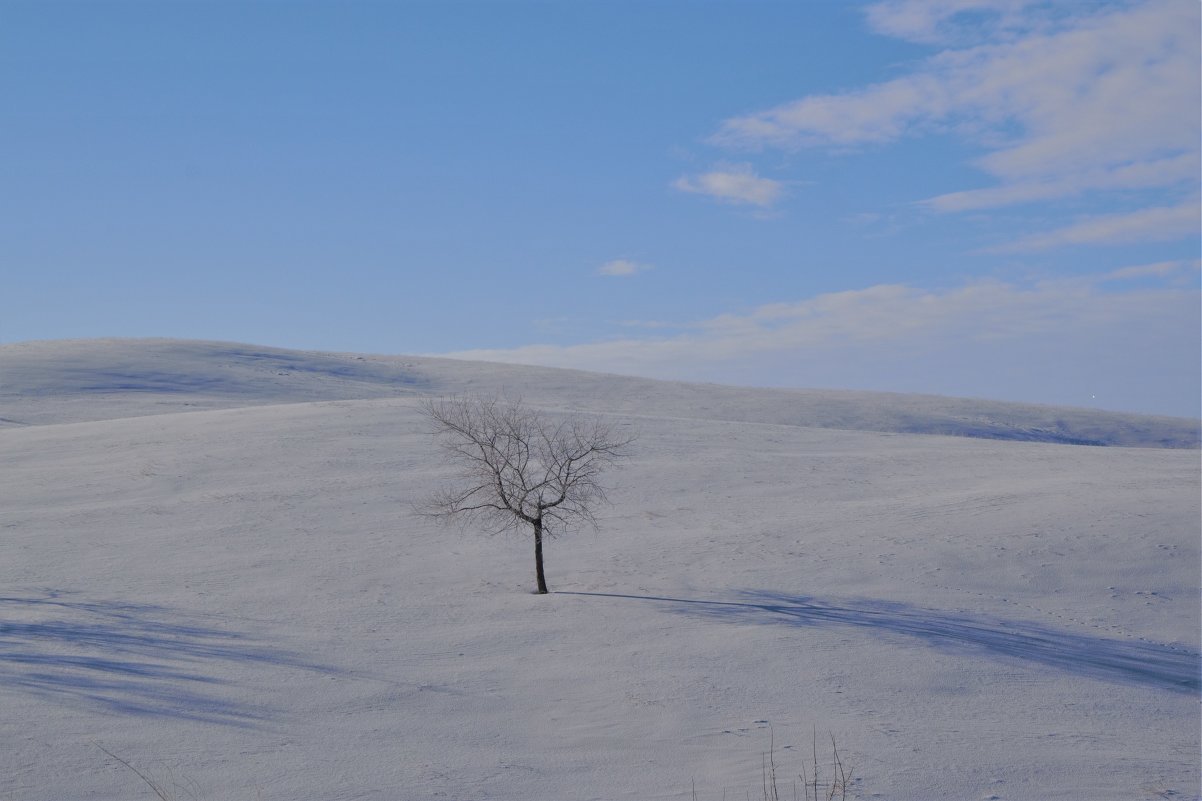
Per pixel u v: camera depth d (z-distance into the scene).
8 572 22.69
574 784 10.02
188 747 11.09
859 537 25.47
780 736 12.00
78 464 35.62
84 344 87.19
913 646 16.91
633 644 17.05
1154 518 26.00
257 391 72.12
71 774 9.98
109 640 16.67
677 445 40.62
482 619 19.05
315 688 14.11
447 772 10.41
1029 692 14.62
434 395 74.31
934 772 10.39
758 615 18.97
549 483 23.50
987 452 42.31
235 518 28.22
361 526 27.56
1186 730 13.05
